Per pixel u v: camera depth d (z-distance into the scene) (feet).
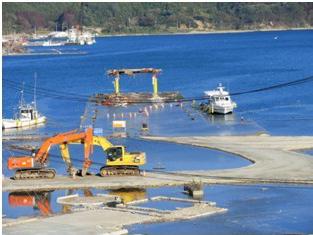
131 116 590.14
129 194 347.77
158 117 583.99
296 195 335.88
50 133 527.81
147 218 301.43
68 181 370.53
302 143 456.86
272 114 595.88
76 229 287.07
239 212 309.63
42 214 314.35
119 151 379.96
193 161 420.36
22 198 342.44
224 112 590.96
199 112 606.14
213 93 616.39
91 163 406.82
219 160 421.18
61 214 312.50
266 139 476.54
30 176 377.09
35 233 282.36
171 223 295.07
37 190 357.82
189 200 328.90
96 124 561.02
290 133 506.48
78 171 391.86
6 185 362.53
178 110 617.62
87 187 360.07
